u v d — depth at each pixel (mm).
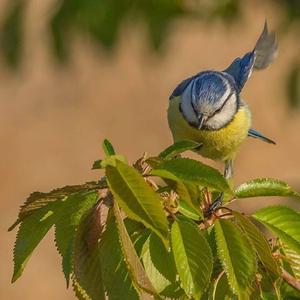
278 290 6645
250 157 25359
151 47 10664
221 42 29062
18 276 6277
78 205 6211
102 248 5957
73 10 10438
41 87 27719
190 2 10758
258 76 27578
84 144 26422
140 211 5719
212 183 6016
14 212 23609
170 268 6273
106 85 27969
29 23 10758
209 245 6297
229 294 6473
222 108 10734
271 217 6664
